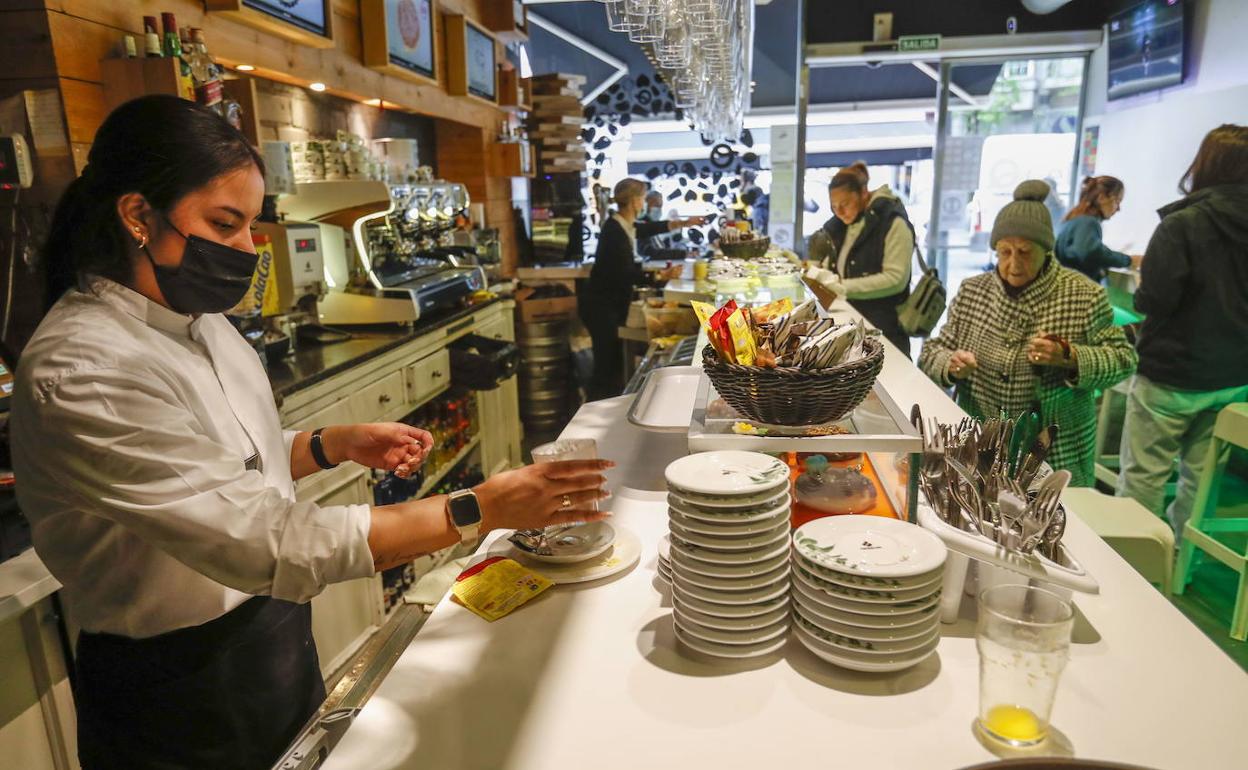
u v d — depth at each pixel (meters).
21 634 1.48
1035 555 1.04
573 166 6.41
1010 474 1.22
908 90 8.52
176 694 1.22
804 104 6.91
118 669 1.21
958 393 2.71
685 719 0.89
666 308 3.75
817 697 0.92
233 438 1.24
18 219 2.03
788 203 7.14
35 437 0.98
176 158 1.03
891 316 4.32
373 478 2.78
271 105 3.27
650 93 7.82
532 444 5.31
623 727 0.88
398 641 1.21
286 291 2.77
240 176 1.10
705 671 0.98
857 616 0.92
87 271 1.09
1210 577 3.04
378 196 3.16
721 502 0.94
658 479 1.65
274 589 0.99
